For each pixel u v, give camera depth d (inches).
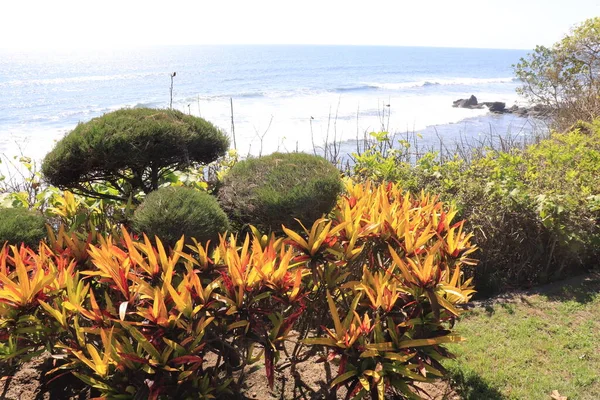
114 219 165.9
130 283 107.6
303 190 143.6
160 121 161.5
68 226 160.2
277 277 102.0
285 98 1919.3
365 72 4062.5
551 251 213.6
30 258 117.3
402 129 1133.7
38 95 2169.0
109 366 91.3
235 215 151.3
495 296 204.2
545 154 261.4
